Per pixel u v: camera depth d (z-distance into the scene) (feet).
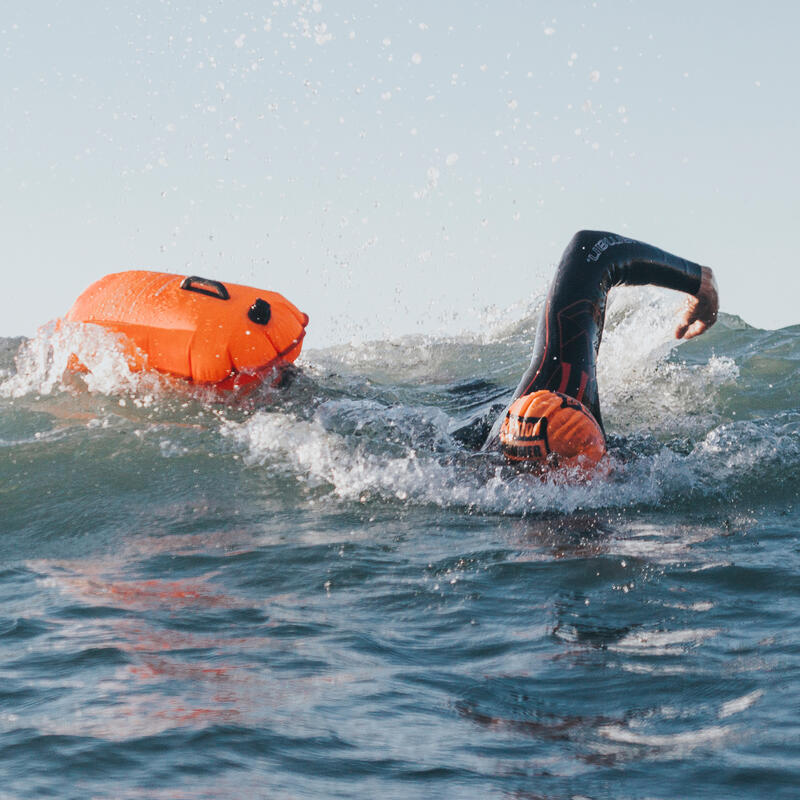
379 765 6.32
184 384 19.84
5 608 10.35
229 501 15.06
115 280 20.95
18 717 7.16
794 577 10.73
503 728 7.00
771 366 22.86
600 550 12.16
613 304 24.95
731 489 15.07
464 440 17.48
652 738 6.77
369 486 15.60
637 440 17.16
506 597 10.49
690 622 9.43
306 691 7.75
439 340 29.14
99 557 12.67
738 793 5.86
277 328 20.13
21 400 19.94
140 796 5.82
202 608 10.28
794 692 7.48
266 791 5.90
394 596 10.62
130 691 7.73
